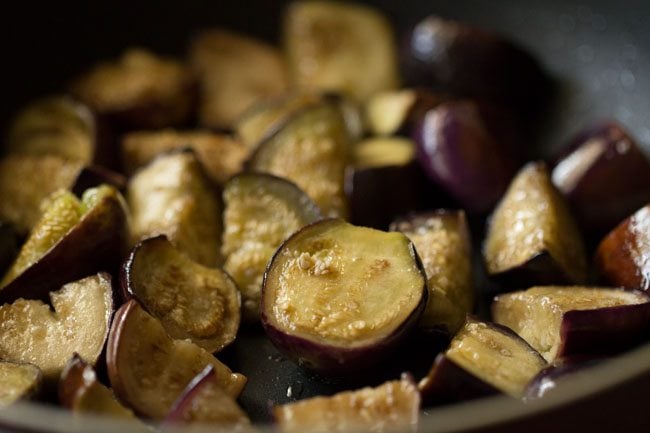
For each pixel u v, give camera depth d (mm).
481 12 401
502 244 307
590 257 330
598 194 333
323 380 279
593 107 378
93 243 282
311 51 393
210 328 278
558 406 236
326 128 329
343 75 390
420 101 359
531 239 301
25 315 278
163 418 254
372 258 272
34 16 386
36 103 359
